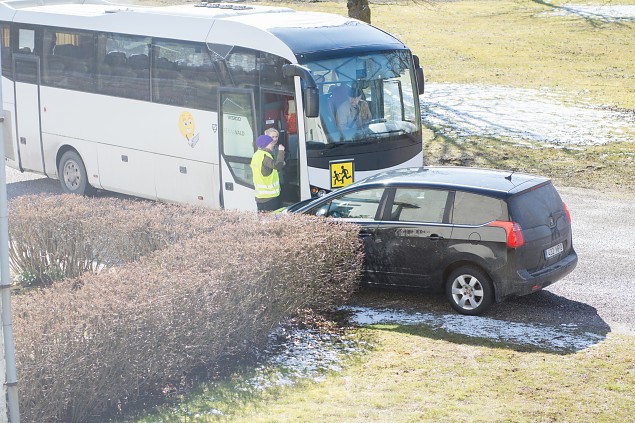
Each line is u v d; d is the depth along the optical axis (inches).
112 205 1071.6
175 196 1407.5
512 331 890.7
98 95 1494.8
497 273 920.9
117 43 1453.0
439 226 951.0
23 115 1637.6
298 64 1188.5
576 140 1955.0
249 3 3993.6
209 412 693.3
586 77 2847.0
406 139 1280.8
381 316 950.4
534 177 991.6
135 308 695.7
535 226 930.7
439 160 1827.0
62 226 1044.5
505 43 3577.8
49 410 655.1
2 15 1640.0
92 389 674.2
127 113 1453.0
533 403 702.5
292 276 858.1
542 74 2915.8
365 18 2225.6
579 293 1024.2
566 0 4643.2
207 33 1314.0
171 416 686.5
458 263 951.6
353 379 764.0
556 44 3538.4
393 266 982.4
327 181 1203.9
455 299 956.6
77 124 1540.4
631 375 763.4
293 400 716.7
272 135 1190.9
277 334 882.1
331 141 1203.9
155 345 713.6
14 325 650.8
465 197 946.1
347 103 1226.0
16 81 1636.3
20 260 1083.9
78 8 1605.6
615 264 1147.9
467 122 2160.4
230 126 1289.4
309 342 862.5
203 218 987.9
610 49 3412.9
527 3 4601.4
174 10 1423.5
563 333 884.0
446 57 3275.1
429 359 810.8
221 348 788.6
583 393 723.4
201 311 750.5
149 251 992.9
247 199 1284.4
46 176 1711.4
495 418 671.1
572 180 1669.5
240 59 1261.1
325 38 1248.8
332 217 1021.8
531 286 915.4
